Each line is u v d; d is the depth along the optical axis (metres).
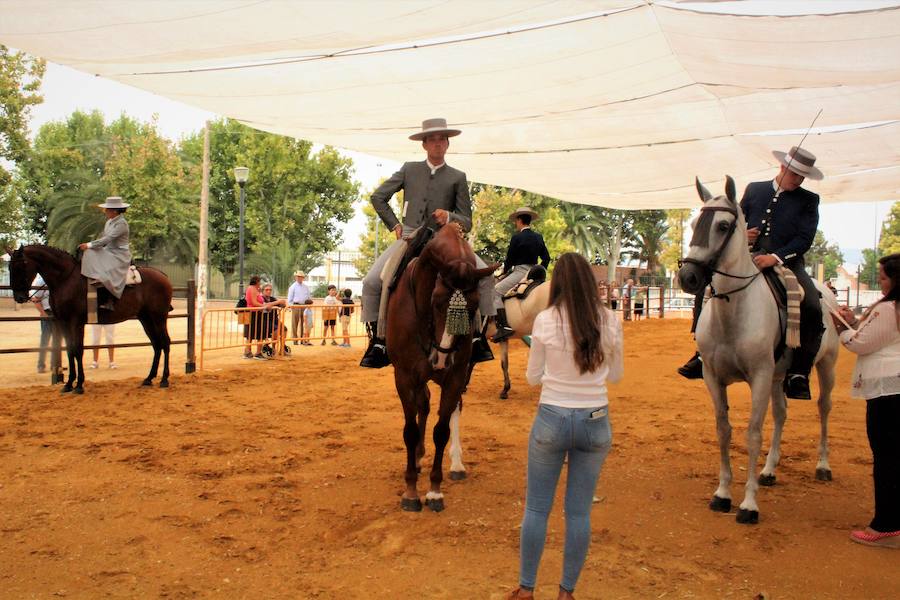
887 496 4.77
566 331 3.53
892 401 4.76
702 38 9.10
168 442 7.55
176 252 45.34
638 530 5.07
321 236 51.75
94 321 10.46
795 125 13.52
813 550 4.73
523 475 6.49
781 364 5.89
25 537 4.79
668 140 14.79
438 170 6.12
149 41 8.83
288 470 6.54
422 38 9.16
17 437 7.71
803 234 6.00
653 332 22.94
